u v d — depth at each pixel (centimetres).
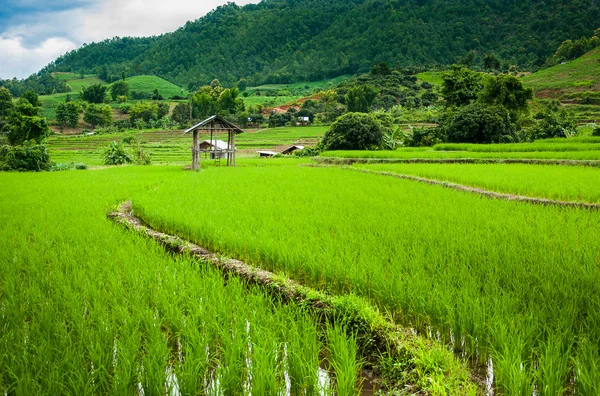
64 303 492
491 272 544
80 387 346
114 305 493
